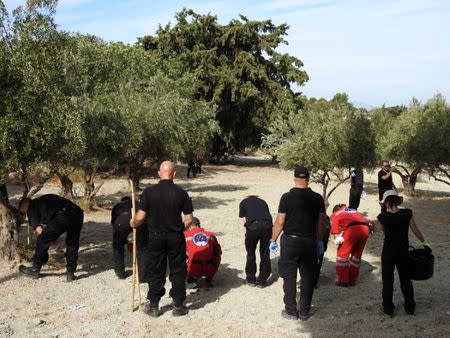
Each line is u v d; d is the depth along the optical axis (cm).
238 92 3762
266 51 3969
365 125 1174
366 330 591
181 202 644
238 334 583
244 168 3684
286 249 629
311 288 631
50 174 890
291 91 4119
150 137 1605
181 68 3631
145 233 779
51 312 659
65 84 845
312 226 630
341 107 1201
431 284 778
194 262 745
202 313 656
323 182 1195
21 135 740
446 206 1780
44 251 791
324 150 1149
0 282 770
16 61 752
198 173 3105
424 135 1753
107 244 1070
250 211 772
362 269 882
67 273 794
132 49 2492
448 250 1038
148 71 2278
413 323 612
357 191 1323
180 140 1791
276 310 668
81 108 888
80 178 2247
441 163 1758
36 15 807
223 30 3991
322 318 636
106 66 1570
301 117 1191
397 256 635
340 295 734
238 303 698
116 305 685
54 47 802
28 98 746
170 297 723
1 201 836
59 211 782
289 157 1163
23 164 792
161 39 3862
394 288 760
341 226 772
